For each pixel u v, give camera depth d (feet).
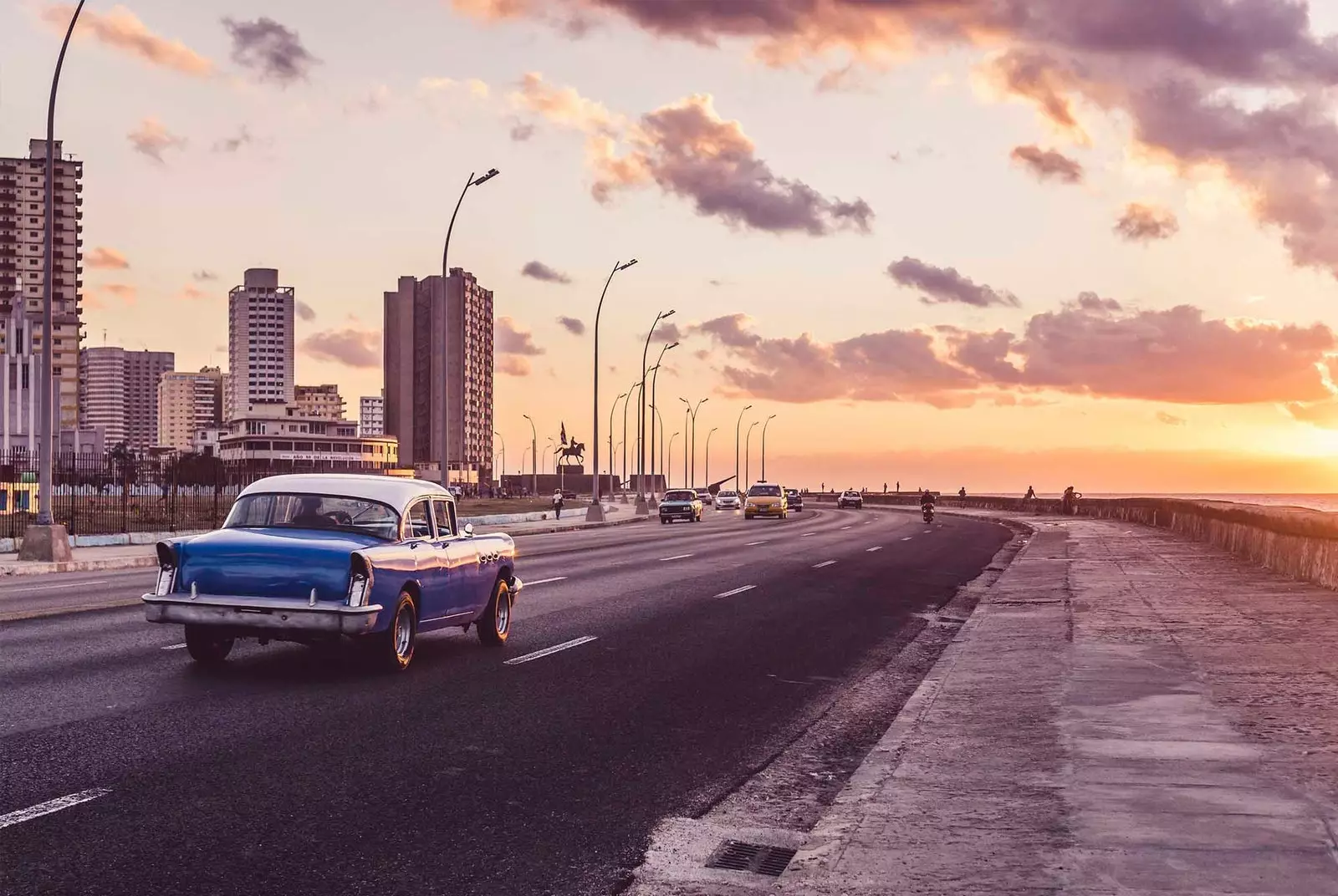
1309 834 18.44
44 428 88.89
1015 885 16.26
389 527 37.11
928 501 195.93
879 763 24.41
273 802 21.61
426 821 20.74
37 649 39.60
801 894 16.14
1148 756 24.20
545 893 17.07
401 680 35.35
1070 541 120.67
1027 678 35.37
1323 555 64.85
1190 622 48.47
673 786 23.90
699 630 49.37
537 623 50.49
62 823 19.93
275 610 33.78
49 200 91.71
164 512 177.06
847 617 56.49
